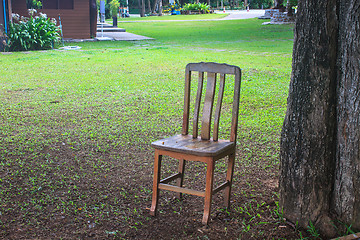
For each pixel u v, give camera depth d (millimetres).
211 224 3113
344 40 2641
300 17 2783
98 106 7367
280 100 7594
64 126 6070
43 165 4398
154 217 3250
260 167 4344
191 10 60094
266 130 5719
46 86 9258
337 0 2654
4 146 5062
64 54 15930
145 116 6676
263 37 23359
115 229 3070
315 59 2732
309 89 2787
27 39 18031
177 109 7133
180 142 3189
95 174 4180
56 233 3008
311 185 2875
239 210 3338
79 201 3533
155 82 9633
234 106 3191
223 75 3207
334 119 2775
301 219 2973
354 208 2736
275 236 2930
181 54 15219
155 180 3213
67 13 22969
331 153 2811
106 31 29906
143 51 16625
